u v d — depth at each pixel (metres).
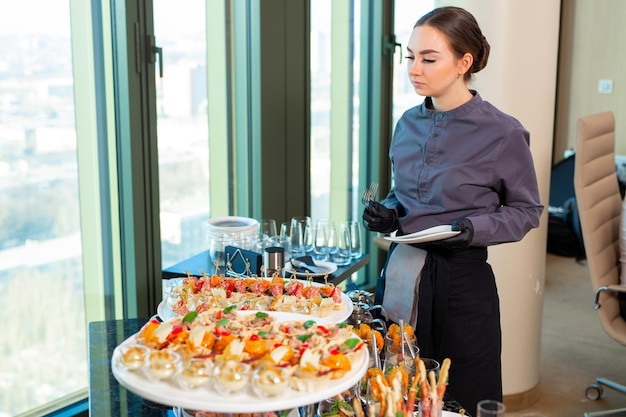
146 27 2.89
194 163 3.34
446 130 2.28
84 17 2.80
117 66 2.86
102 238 2.98
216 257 2.78
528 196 2.26
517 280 3.38
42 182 2.74
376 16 4.20
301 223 3.09
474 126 2.24
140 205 2.97
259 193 3.52
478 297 2.27
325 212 4.21
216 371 1.43
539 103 3.23
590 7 5.90
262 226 2.98
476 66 2.24
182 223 3.33
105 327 2.30
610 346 4.22
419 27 2.20
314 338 1.54
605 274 3.19
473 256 2.27
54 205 2.79
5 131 2.60
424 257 2.30
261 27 3.35
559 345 4.22
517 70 3.16
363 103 4.35
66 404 2.93
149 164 2.99
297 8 3.56
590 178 3.17
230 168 3.55
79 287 2.92
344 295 2.16
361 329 1.92
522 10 3.12
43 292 2.80
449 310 2.28
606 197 3.32
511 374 3.48
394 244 2.45
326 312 2.00
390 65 4.31
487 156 2.24
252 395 1.42
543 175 3.33
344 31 4.09
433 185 2.29
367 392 1.66
